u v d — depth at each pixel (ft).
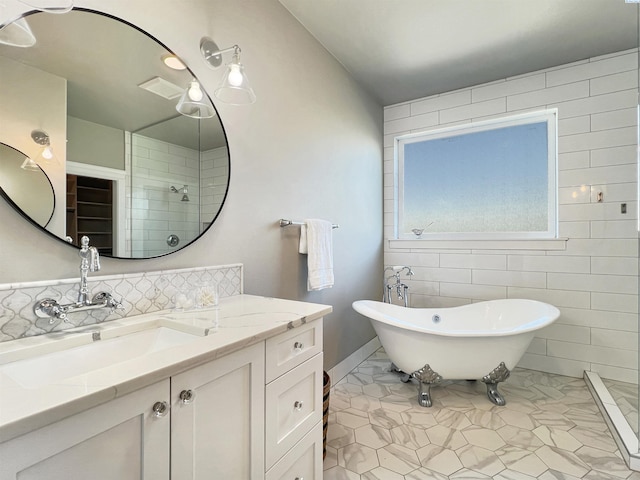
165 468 2.47
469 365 6.96
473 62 8.69
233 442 3.07
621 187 8.23
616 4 6.53
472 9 6.66
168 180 4.48
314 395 4.25
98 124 3.75
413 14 6.81
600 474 5.08
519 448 5.71
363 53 8.23
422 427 6.36
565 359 8.80
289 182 6.74
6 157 3.04
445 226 10.80
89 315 3.53
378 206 11.04
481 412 6.91
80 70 3.60
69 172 3.49
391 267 11.10
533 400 7.42
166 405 2.46
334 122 8.42
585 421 6.56
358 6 6.57
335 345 8.47
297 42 7.00
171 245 4.49
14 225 3.09
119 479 2.19
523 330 6.74
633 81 8.11
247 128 5.72
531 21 7.04
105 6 3.81
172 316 3.95
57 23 3.41
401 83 9.82
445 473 5.11
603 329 8.41
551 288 9.00
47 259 3.31
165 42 4.43
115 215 3.89
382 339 7.61
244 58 5.66
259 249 5.97
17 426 1.70
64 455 1.92
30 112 3.21
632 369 8.09
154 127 4.33
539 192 9.46
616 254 8.29
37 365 2.83
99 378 2.20
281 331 3.58
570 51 8.21
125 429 2.23
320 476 4.35
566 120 8.83
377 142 10.97
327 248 7.18
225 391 2.98
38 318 3.15
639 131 6.22
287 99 6.70
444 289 10.46
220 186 5.21
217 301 4.45
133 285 3.96
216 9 5.16
